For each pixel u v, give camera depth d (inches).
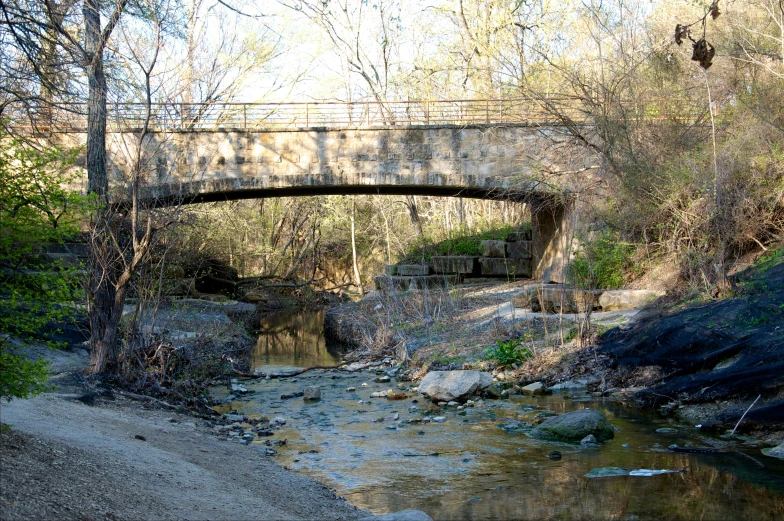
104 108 479.2
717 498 284.8
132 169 508.1
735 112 719.1
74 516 180.4
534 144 917.2
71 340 561.0
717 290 555.2
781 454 337.1
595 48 1021.8
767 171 631.8
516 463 347.9
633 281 745.0
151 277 540.4
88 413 356.5
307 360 788.0
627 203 743.1
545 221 1073.5
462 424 435.8
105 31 436.1
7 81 376.2
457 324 759.7
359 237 1868.8
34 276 244.8
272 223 1818.4
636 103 758.5
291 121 997.8
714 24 775.7
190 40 651.5
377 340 780.0
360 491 308.8
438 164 950.4
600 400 485.4
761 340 432.8
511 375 570.6
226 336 776.9
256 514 242.1
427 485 316.5
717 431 391.5
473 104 1259.8
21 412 313.3
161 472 266.5
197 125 933.2
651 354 497.0
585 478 319.9
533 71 1007.6
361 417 465.7
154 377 481.1
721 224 625.3
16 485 190.7
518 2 1234.6
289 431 427.5
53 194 246.2
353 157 948.6
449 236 1403.8
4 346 234.4
